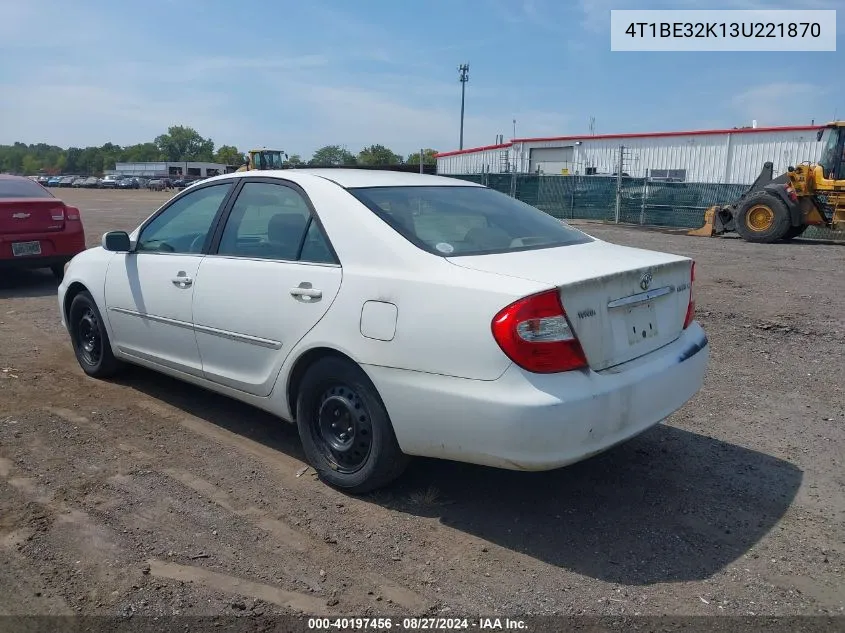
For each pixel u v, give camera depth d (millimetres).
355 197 3732
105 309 5082
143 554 3102
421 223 3637
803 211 16000
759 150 30672
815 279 10211
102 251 5273
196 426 4559
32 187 9789
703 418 4750
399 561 3084
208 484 3760
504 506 3564
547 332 2965
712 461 4098
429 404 3156
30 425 4516
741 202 16875
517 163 38219
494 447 3006
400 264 3363
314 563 3062
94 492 3654
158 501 3570
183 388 5285
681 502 3621
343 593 2861
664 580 2967
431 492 3666
